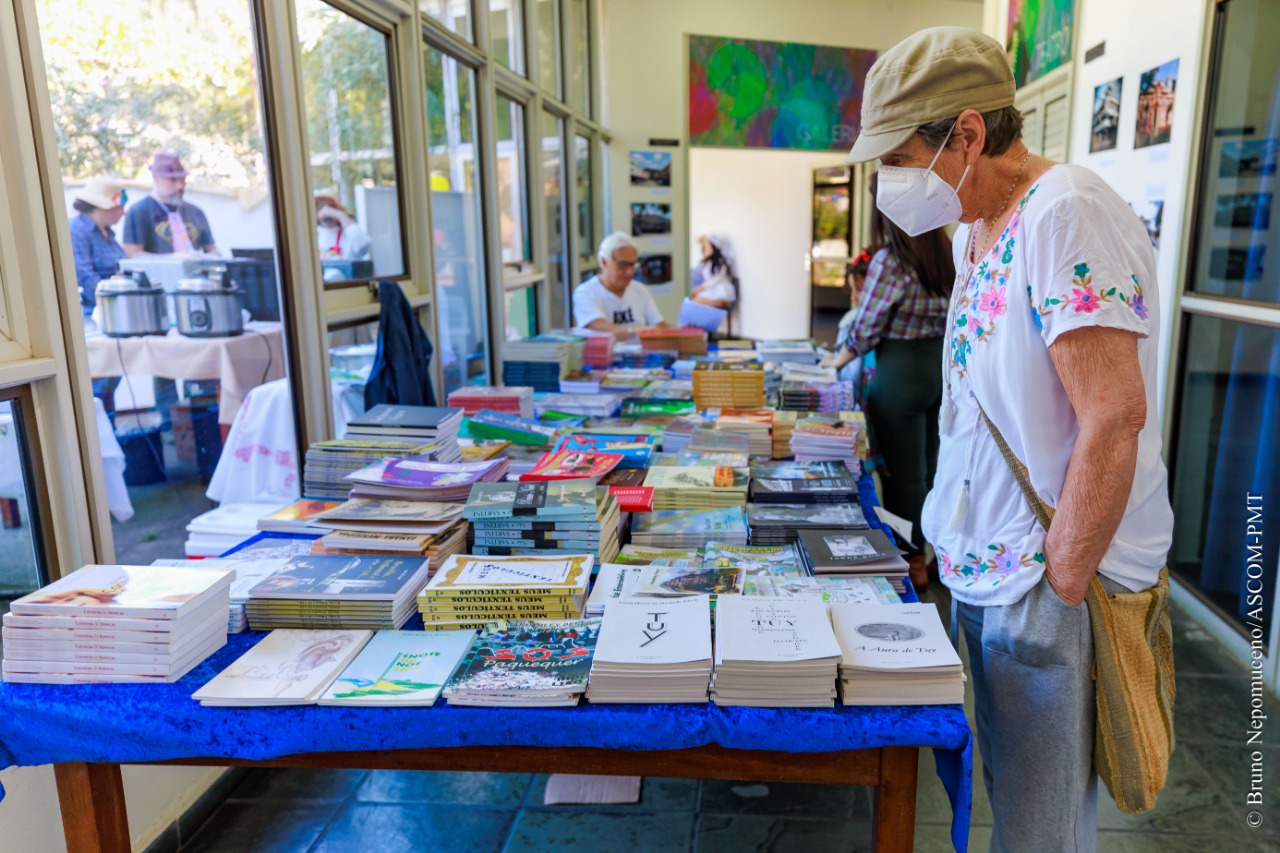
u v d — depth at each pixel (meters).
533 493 1.79
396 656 1.39
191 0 2.32
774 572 1.67
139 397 2.41
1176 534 3.37
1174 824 2.11
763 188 11.51
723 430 2.57
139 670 1.34
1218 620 3.04
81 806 1.38
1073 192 1.15
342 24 2.92
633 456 2.36
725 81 7.91
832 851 2.04
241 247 2.55
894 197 1.35
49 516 1.78
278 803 2.24
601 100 7.44
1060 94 4.43
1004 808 1.36
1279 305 2.68
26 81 1.65
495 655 1.36
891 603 1.46
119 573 1.48
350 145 3.02
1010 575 1.28
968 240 1.40
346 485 2.21
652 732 1.24
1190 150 3.11
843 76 8.37
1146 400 1.20
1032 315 1.20
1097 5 3.94
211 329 2.51
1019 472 1.27
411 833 2.13
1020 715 1.31
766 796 2.26
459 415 2.44
